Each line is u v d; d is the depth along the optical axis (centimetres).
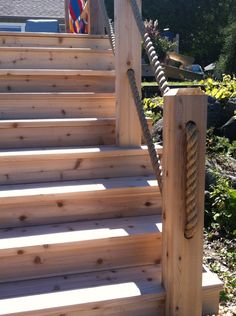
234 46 1839
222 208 351
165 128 202
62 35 434
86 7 489
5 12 1227
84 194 258
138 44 292
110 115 348
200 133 196
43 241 230
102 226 253
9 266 225
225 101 520
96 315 208
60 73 364
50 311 201
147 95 620
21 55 393
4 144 296
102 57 412
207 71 2267
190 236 202
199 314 211
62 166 280
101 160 286
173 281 206
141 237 241
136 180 281
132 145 303
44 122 300
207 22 2733
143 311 214
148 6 2639
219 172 403
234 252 312
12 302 204
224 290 262
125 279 229
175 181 198
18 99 327
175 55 1134
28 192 254
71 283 224
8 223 250
